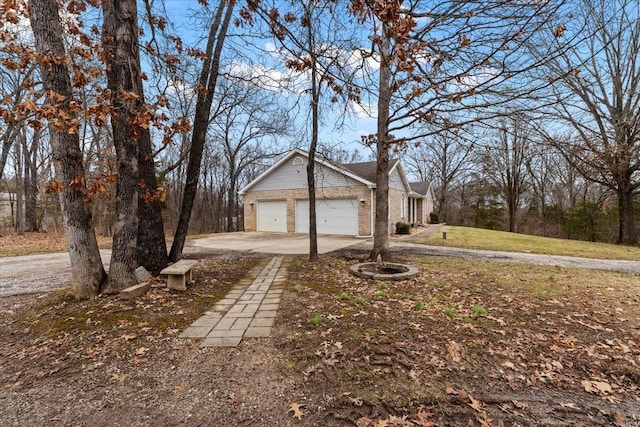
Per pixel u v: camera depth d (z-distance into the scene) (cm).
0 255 1026
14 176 2203
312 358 295
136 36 504
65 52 440
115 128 470
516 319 407
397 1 251
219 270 706
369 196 1582
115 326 363
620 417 233
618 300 495
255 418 220
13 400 239
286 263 806
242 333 349
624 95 1399
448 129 586
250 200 1953
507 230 3009
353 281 596
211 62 656
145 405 233
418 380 267
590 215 2136
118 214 474
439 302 468
